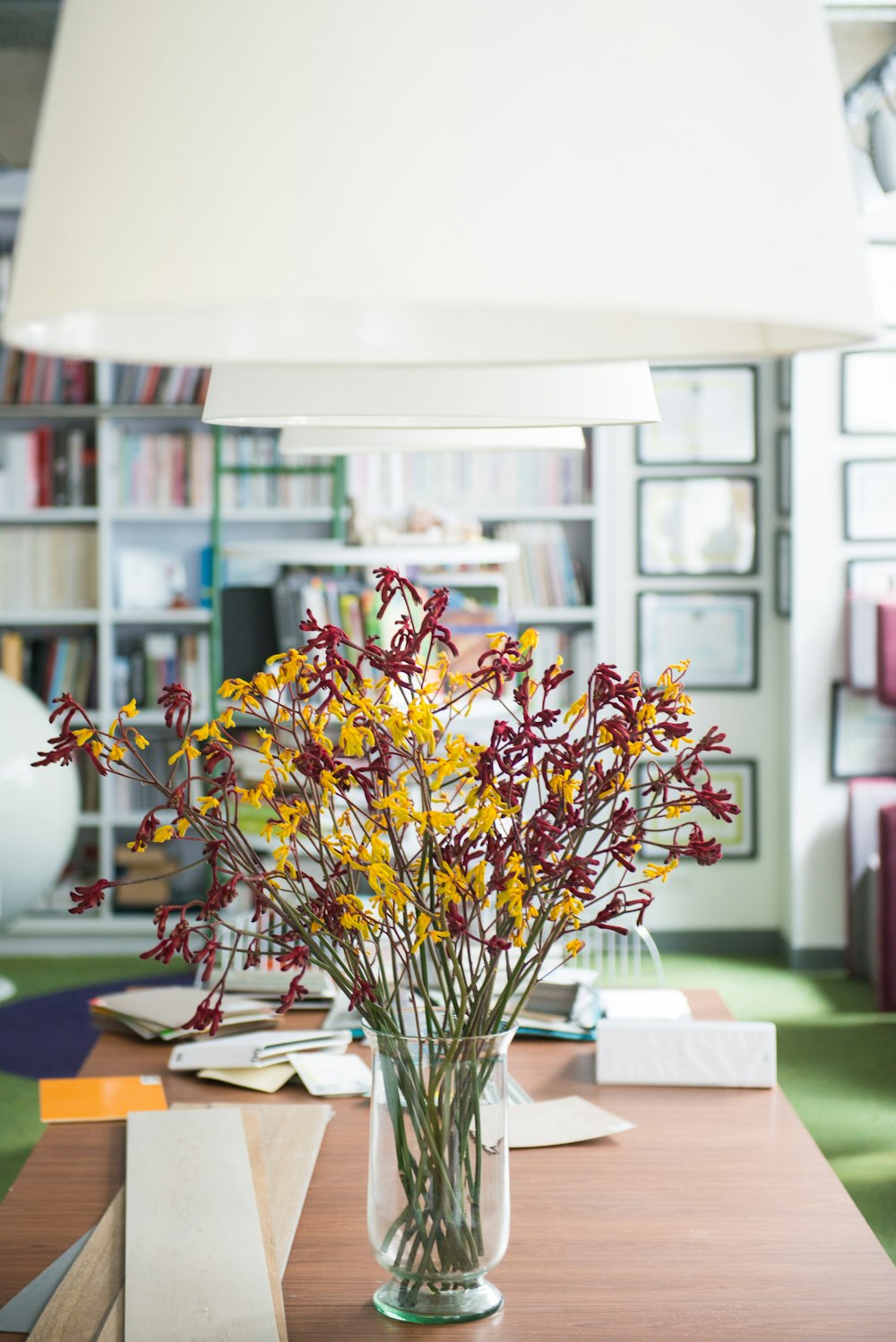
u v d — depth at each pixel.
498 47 0.67
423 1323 1.44
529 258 0.67
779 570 6.22
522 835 1.35
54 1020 5.17
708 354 0.95
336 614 5.07
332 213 0.66
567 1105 2.07
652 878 1.35
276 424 1.77
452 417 1.74
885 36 5.34
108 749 1.37
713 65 0.70
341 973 1.49
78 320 0.86
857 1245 1.63
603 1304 1.48
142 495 6.35
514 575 6.33
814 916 5.95
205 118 0.68
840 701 5.93
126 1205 1.71
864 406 5.86
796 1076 4.51
